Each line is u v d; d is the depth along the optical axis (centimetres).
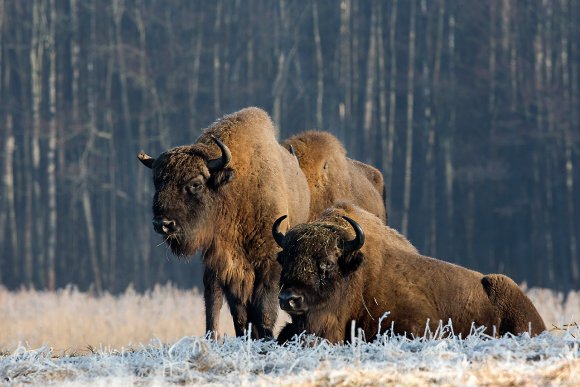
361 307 3178
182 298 8656
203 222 3834
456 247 19962
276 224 3198
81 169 18712
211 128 3991
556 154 19575
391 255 3281
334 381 2192
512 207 19412
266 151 3981
